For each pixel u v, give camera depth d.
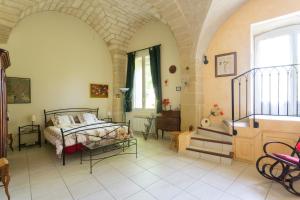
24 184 2.63
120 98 6.41
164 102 5.29
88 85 5.82
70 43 5.44
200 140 3.93
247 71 3.75
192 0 3.76
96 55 6.04
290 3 3.49
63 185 2.60
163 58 5.52
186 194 2.35
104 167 3.25
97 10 5.09
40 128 4.82
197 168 3.17
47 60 4.98
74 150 3.55
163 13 4.37
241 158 3.44
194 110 4.45
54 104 5.11
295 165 2.27
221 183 2.63
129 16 5.38
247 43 4.03
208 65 4.61
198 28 4.07
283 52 3.90
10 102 4.36
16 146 4.47
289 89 3.83
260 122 3.21
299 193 2.28
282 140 3.02
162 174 2.95
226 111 4.36
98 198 2.28
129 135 4.25
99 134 3.84
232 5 3.89
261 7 3.83
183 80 4.65
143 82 6.10
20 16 4.22
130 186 2.57
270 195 2.31
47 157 3.79
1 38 4.15
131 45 6.38
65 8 5.09
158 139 5.32
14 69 4.43
